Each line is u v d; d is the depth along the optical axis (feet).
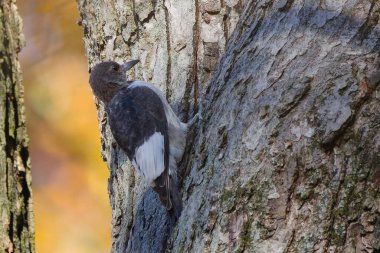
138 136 35.81
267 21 32.99
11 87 41.42
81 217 51.31
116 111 36.83
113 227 36.47
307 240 28.58
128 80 38.55
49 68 54.44
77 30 55.26
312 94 30.07
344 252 28.50
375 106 29.58
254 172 29.63
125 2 38.68
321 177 29.01
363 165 29.07
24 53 54.95
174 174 34.65
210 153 31.58
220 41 36.11
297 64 30.99
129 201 36.09
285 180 29.17
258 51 32.27
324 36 31.30
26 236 39.55
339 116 29.43
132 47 38.47
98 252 50.90
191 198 31.24
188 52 36.50
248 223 29.19
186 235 30.60
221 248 29.35
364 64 30.22
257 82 31.35
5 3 43.01
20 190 40.01
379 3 31.63
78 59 54.85
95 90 39.17
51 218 51.21
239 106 31.30
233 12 36.47
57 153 52.54
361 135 29.30
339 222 28.73
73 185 51.98
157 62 37.29
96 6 40.04
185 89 36.19
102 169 52.26
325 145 29.25
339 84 29.94
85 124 53.11
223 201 29.86
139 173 35.35
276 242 28.71
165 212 33.86
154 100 36.01
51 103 53.57
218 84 33.27
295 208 28.94
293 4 32.76
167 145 34.91
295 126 29.68
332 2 32.01
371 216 28.73
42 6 55.93
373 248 28.55
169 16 37.32
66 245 50.72
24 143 41.04
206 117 32.96
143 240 33.91
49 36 55.26
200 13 36.73
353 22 31.37
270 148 29.68
